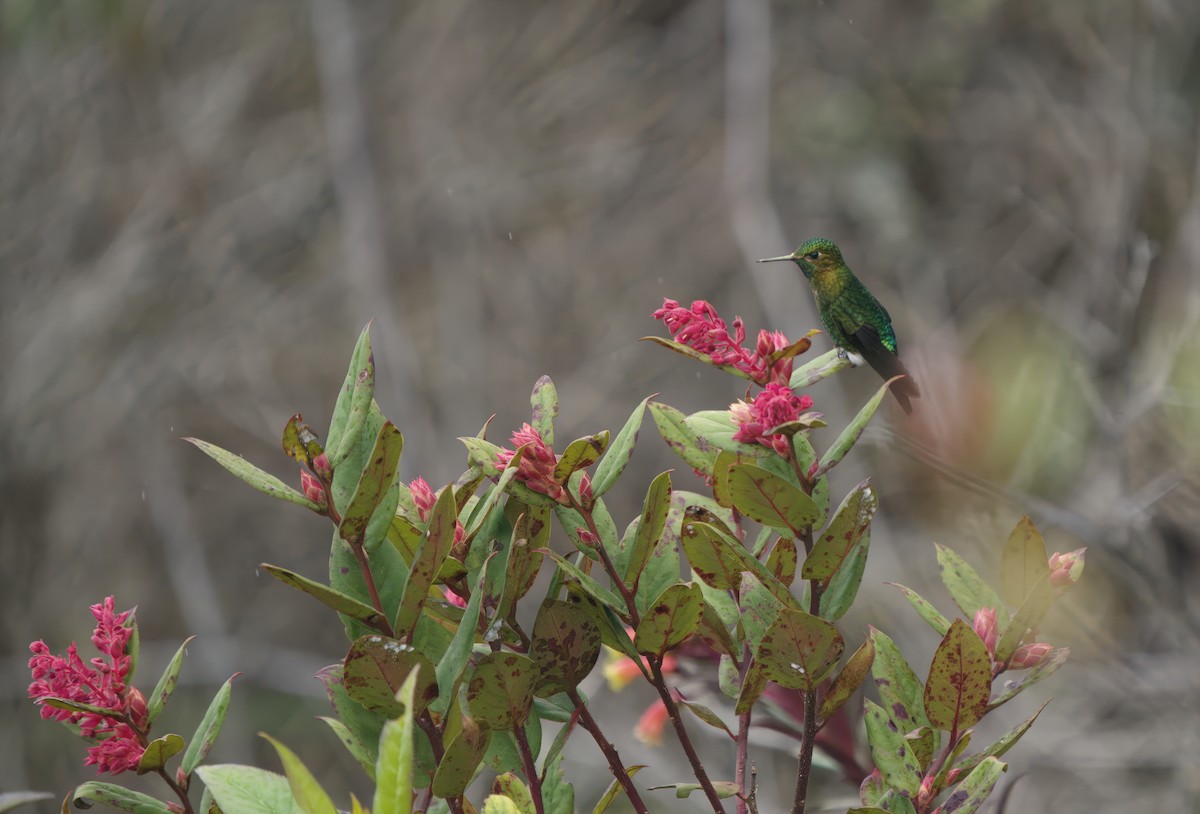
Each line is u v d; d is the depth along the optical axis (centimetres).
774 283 1409
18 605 1521
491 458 260
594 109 1830
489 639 249
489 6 1841
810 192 1598
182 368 1612
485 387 1675
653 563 266
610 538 263
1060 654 257
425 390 1548
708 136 1795
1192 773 835
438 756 242
